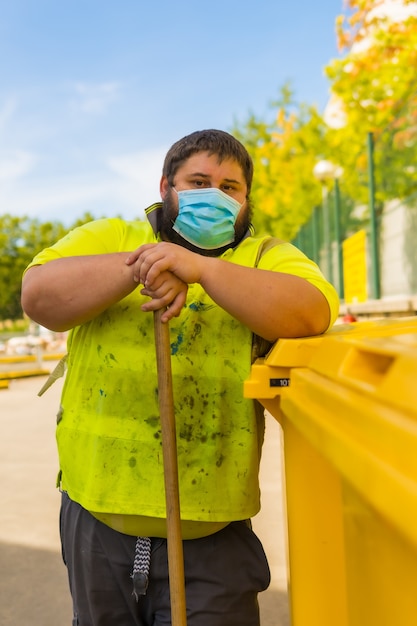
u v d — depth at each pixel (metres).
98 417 1.70
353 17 9.81
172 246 1.53
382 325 1.73
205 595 1.67
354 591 1.08
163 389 1.52
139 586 1.67
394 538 0.88
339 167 13.51
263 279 1.55
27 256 44.19
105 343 1.71
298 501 1.40
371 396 0.91
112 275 1.56
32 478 5.60
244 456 1.68
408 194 7.99
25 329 44.09
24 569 3.73
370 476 0.78
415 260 7.84
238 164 1.78
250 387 1.45
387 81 11.12
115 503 1.65
